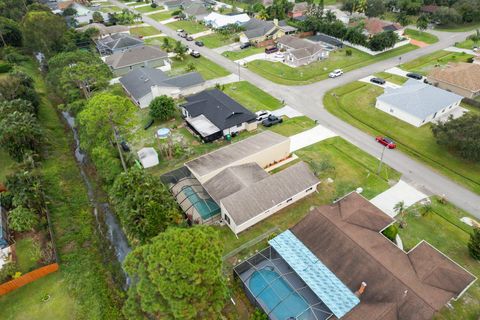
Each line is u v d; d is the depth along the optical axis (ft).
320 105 213.05
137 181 120.37
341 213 121.49
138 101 214.90
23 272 116.06
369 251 106.11
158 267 79.41
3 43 311.88
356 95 222.89
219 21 353.10
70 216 141.69
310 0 421.59
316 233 115.85
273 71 260.83
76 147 188.75
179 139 184.55
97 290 111.65
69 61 226.38
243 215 124.57
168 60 282.56
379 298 96.12
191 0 447.42
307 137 182.29
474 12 341.82
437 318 98.84
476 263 114.52
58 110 223.92
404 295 94.38
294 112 205.87
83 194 154.40
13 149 159.53
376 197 142.31
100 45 306.96
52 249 122.52
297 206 138.31
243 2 447.83
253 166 149.18
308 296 100.68
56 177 162.91
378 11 373.81
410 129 185.98
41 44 276.00
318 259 108.99
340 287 100.58
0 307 106.32
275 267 109.60
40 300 108.17
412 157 165.78
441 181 150.41
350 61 275.80
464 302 102.78
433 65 262.67
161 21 397.39
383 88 229.66
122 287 113.29
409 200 140.36
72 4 418.10
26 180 140.15
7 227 129.90
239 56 290.97
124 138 185.06
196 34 349.00
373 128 189.57
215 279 83.92
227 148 159.74
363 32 314.76
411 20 370.32
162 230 109.60
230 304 104.12
